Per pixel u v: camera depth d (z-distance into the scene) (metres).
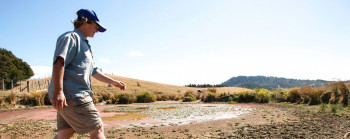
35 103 15.61
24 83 38.44
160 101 20.64
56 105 1.66
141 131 5.32
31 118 8.45
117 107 14.01
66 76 1.87
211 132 5.03
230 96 18.83
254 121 6.59
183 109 11.68
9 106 14.02
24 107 14.58
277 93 16.73
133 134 4.96
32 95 15.90
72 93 1.84
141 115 9.04
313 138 4.09
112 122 7.00
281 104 13.84
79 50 1.95
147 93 20.39
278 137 4.27
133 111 10.97
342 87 10.59
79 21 2.10
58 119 2.16
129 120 7.45
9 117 8.92
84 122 1.90
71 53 1.87
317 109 9.38
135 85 41.28
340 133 4.43
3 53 40.44
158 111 10.77
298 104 13.11
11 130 5.65
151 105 15.66
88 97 1.95
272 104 14.11
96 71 2.47
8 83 35.25
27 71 44.94
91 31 2.20
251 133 4.73
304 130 4.86
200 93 22.42
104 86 31.20
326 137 4.12
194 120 7.22
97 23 2.20
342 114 7.60
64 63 1.73
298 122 6.10
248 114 8.51
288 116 7.55
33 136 4.88
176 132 5.13
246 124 6.05
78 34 2.04
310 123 5.84
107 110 11.70
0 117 8.97
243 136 4.47
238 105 13.96
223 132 4.98
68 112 1.87
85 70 1.97
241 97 17.75
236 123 6.22
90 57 2.09
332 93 11.27
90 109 1.93
